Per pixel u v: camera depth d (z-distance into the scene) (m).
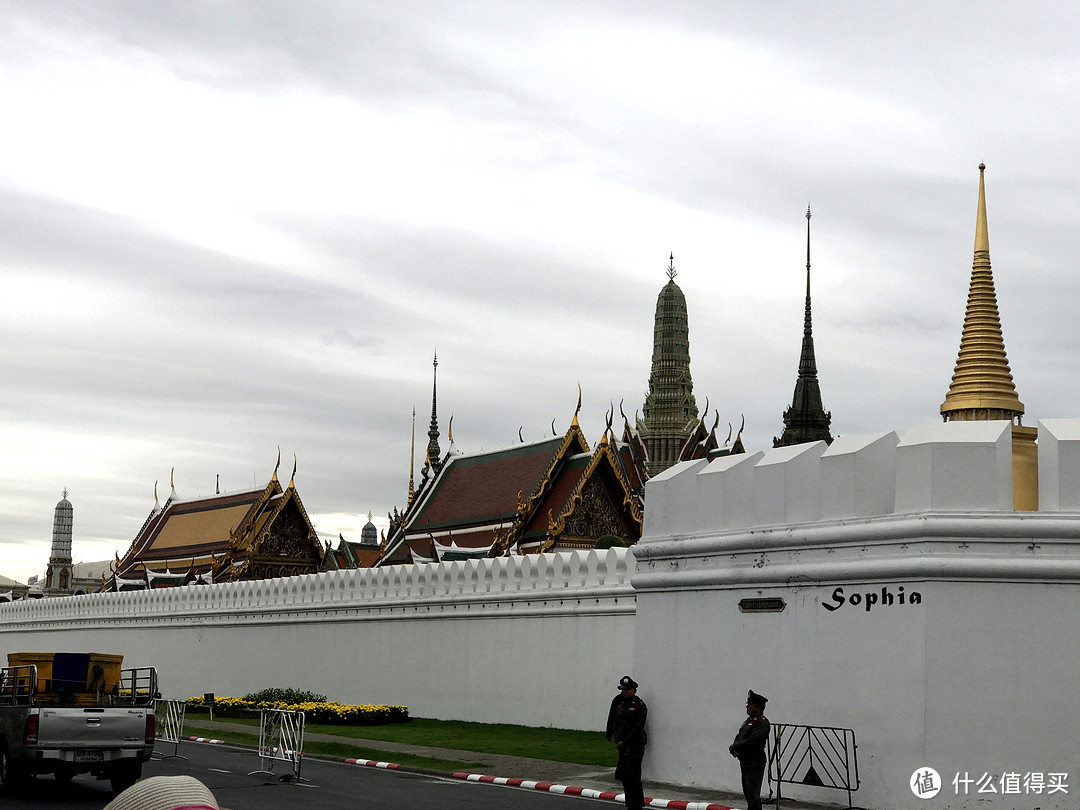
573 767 25.12
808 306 79.69
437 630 38.81
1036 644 18.36
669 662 22.69
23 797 21.58
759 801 16.94
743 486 21.77
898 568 18.86
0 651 67.19
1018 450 21.92
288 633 45.94
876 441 20.09
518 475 57.72
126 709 22.34
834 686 19.73
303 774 24.52
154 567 71.50
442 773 24.53
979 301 26.95
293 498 64.81
